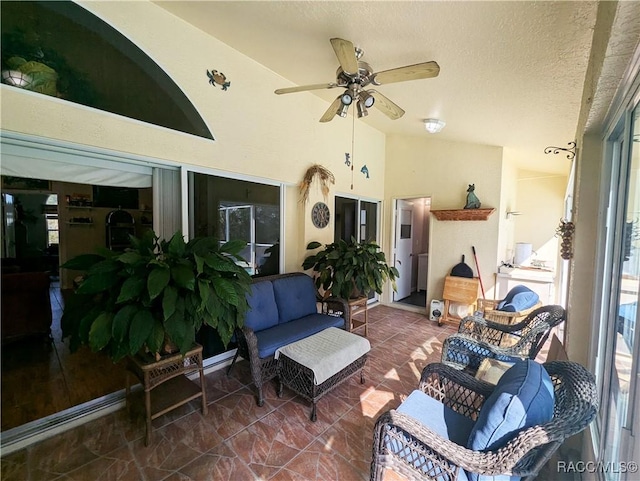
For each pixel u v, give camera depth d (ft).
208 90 8.55
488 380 6.15
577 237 5.98
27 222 17.31
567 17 4.33
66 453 5.80
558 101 7.08
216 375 9.01
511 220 15.64
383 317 15.14
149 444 6.04
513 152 13.71
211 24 7.88
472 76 6.96
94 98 6.57
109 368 8.95
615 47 3.18
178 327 5.74
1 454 5.71
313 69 9.58
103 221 19.26
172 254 6.33
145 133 7.36
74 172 6.77
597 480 4.44
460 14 4.94
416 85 8.18
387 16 5.54
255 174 9.98
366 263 11.43
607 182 5.48
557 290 15.11
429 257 15.47
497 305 11.25
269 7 6.33
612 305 4.45
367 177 15.72
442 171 15.03
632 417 3.30
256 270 10.71
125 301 5.60
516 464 3.52
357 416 7.06
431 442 3.87
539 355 11.21
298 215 12.15
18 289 10.11
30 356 9.72
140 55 7.23
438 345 11.43
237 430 6.52
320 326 9.37
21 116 5.66
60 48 6.12
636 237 3.72
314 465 5.60
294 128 11.35
